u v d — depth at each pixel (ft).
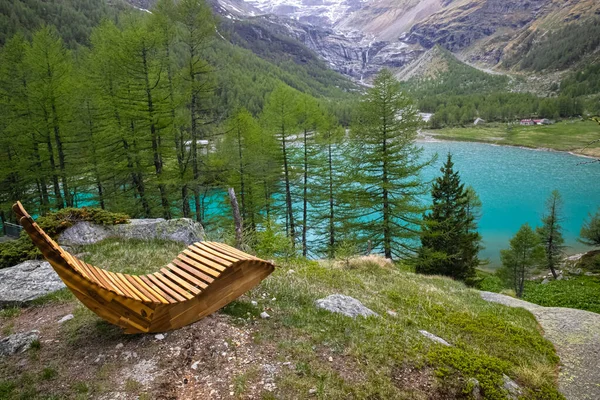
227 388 16.19
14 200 79.10
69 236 34.22
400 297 33.42
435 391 18.43
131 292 18.10
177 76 65.16
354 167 74.02
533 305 41.68
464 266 78.43
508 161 255.50
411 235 68.13
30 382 15.98
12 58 71.26
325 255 85.35
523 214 150.61
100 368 16.76
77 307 22.22
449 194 80.74
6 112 73.51
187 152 75.36
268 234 43.62
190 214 75.31
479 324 30.42
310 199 86.48
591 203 159.74
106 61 67.82
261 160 82.02
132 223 38.29
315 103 85.35
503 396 19.39
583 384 24.63
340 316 23.90
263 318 22.18
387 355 20.25
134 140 66.64
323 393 16.52
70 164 75.82
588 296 61.82
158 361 17.22
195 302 19.71
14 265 29.58
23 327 20.54
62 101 68.64
